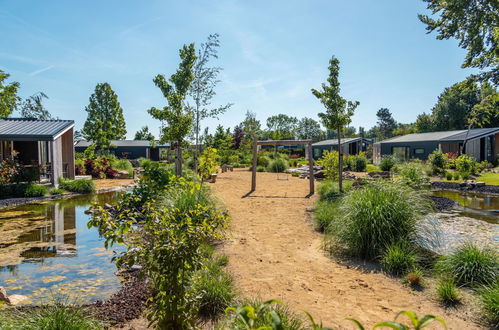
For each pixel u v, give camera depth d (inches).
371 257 201.0
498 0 406.3
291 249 222.7
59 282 174.2
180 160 472.4
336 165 573.9
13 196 481.1
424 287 160.6
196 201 258.5
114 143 1744.6
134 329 123.6
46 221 327.3
